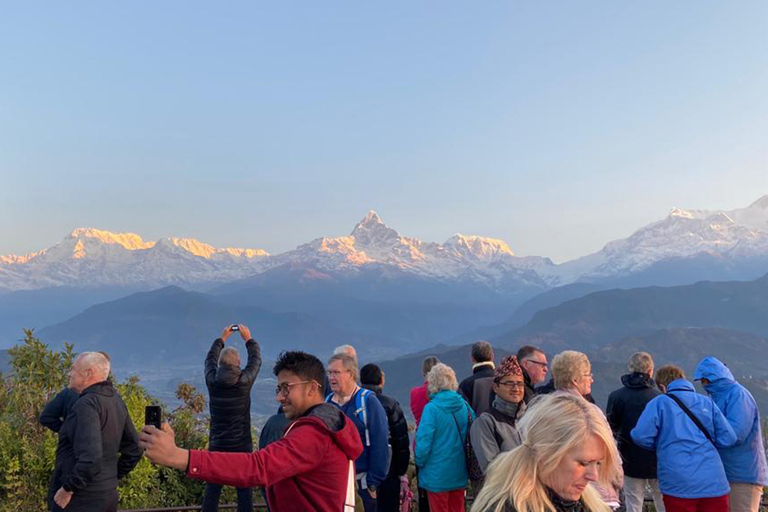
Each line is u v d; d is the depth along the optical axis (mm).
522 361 7402
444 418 6770
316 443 3484
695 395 6707
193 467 3016
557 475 2770
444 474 6723
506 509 2734
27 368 8586
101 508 5820
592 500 2930
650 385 7684
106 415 5938
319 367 3943
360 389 6680
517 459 2832
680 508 6488
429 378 7074
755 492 7012
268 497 3828
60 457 5984
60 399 6641
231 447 7762
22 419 8461
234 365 7793
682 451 6500
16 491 7777
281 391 3852
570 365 6422
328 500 3541
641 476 7602
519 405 5832
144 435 2994
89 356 6078
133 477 8570
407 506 7410
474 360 8133
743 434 6770
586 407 2826
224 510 9039
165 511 8273
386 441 6504
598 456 2736
